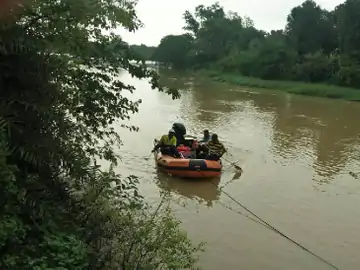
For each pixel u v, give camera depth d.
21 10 4.35
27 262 3.89
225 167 13.20
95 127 6.27
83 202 5.70
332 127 21.62
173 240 5.56
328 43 56.91
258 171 12.94
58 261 4.09
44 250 4.18
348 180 12.37
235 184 11.52
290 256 7.49
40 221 4.59
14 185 4.21
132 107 6.40
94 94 5.96
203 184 11.35
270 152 15.56
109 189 6.46
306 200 10.45
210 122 22.25
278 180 12.04
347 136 19.19
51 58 4.93
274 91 44.97
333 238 8.31
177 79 60.00
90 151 6.35
